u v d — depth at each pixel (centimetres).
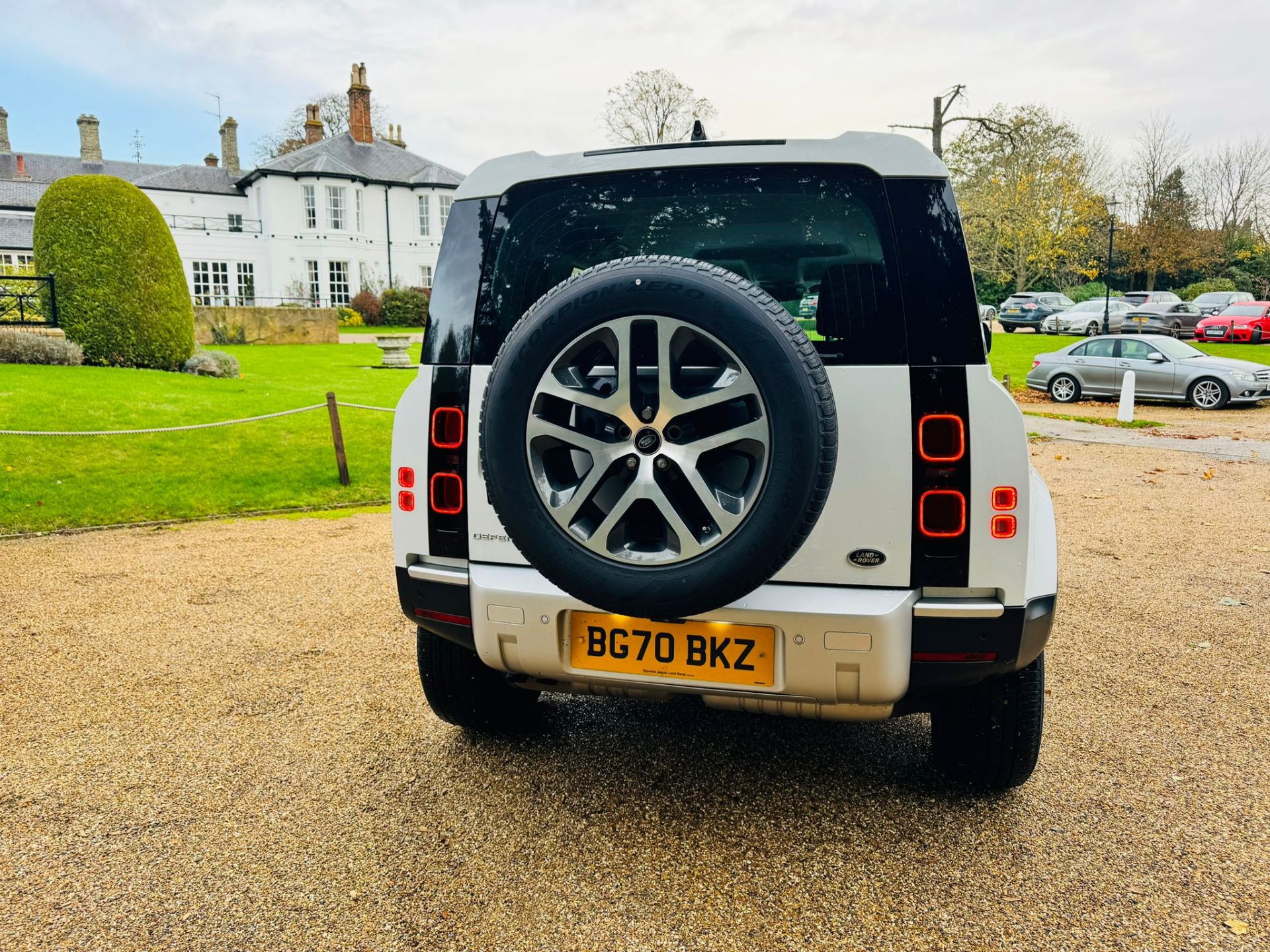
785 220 253
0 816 280
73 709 363
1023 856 258
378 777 307
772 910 232
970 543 236
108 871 250
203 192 4709
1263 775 311
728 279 219
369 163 4619
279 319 2895
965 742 276
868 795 294
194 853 260
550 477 238
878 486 238
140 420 987
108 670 407
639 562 225
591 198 268
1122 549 660
